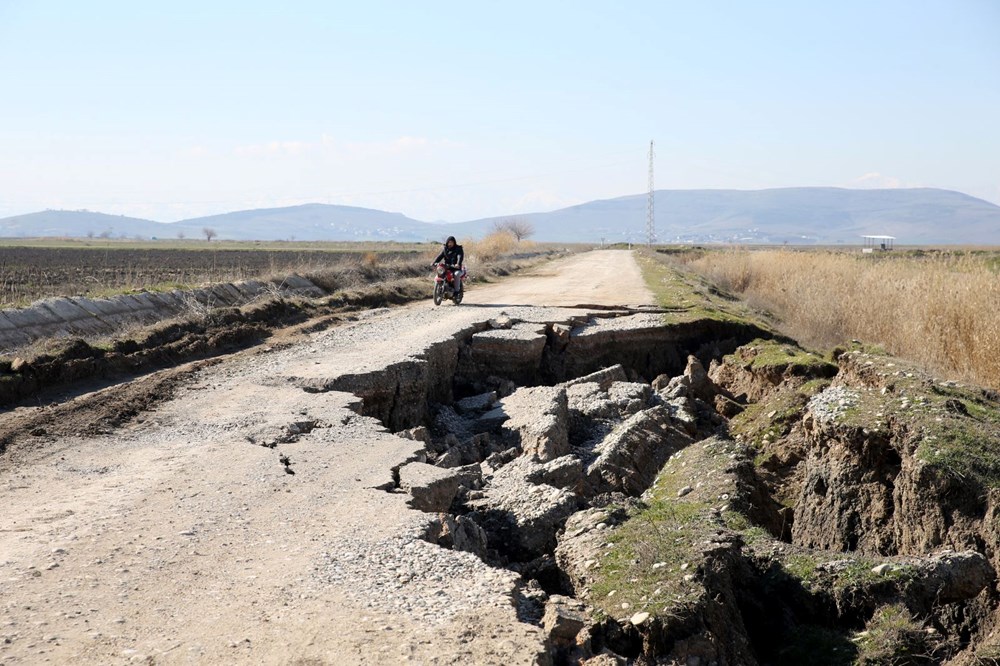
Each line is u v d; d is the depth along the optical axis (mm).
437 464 9914
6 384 10750
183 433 9523
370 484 7660
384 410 12828
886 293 19312
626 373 17891
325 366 13102
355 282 27219
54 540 6250
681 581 5887
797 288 25031
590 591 6012
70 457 8547
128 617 5000
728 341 18906
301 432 9727
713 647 5414
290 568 5734
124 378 12570
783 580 6680
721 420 14602
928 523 8148
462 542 7051
